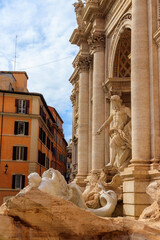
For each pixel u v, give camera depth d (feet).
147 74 56.54
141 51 57.11
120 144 62.23
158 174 49.24
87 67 101.40
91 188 59.47
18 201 28.30
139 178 52.06
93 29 87.92
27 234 28.12
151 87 55.67
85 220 28.78
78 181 94.07
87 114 99.76
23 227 28.25
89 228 28.71
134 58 57.57
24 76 165.27
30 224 28.27
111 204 48.44
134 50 57.82
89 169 94.84
